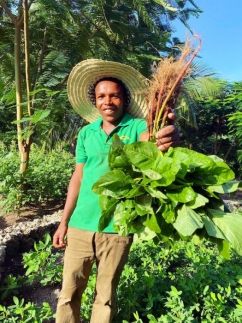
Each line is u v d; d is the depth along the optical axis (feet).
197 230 4.91
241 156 33.17
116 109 6.57
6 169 17.95
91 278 9.02
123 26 26.76
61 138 37.76
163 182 4.61
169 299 7.97
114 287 6.73
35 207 19.11
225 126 42.37
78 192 7.45
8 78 23.02
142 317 8.61
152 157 4.88
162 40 28.40
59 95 18.99
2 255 11.69
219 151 44.52
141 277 9.47
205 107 40.04
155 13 31.04
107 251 6.58
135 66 28.58
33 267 10.10
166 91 5.29
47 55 21.01
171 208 4.76
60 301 7.03
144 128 6.39
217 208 5.02
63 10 19.43
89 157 6.81
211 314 7.98
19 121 15.66
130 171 5.16
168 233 5.03
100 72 6.98
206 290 8.30
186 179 4.88
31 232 14.08
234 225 4.63
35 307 8.42
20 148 18.80
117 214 5.27
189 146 45.29
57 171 20.43
